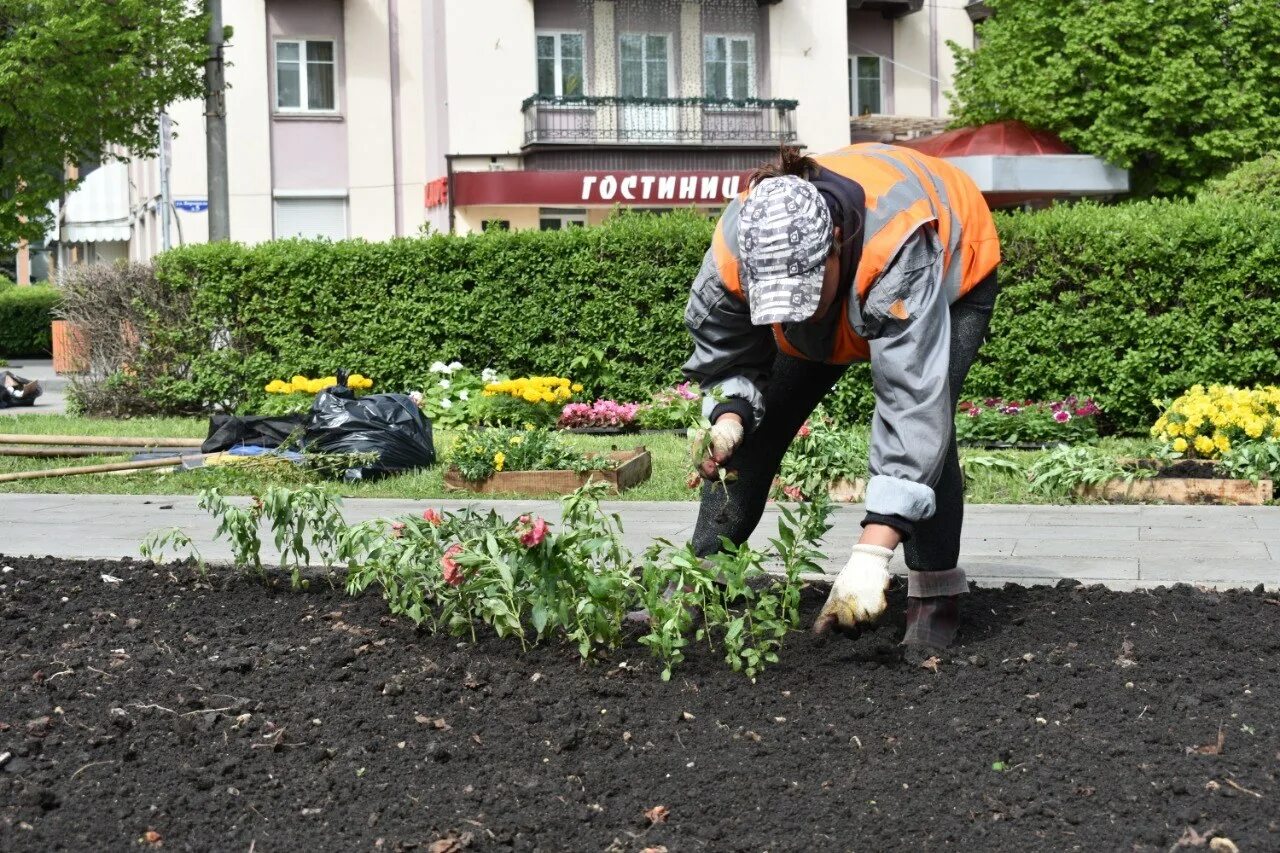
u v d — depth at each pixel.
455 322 14.20
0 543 6.88
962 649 4.23
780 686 3.89
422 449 10.14
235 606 5.01
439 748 3.39
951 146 27.34
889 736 3.47
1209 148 24.83
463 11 27.97
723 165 29.42
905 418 3.60
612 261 13.85
